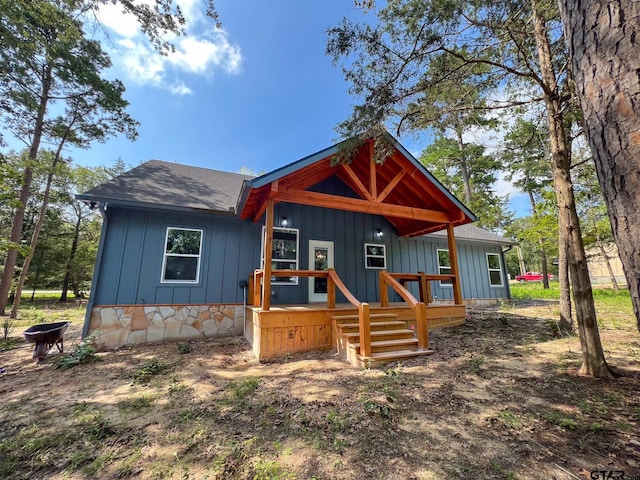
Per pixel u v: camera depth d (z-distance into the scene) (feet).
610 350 14.83
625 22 3.57
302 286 25.71
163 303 21.44
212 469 6.97
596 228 43.98
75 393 11.76
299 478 6.55
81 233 59.98
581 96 4.20
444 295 34.42
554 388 10.68
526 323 23.04
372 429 8.45
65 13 23.36
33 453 7.79
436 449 7.39
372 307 20.76
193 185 26.78
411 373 12.86
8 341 21.89
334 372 13.52
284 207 26.23
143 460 7.40
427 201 24.21
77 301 54.65
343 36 12.55
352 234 28.81
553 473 6.35
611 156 3.74
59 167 34.71
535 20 13.97
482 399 10.07
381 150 16.61
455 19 11.89
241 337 22.35
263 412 9.80
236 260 24.12
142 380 13.10
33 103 34.58
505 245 41.06
